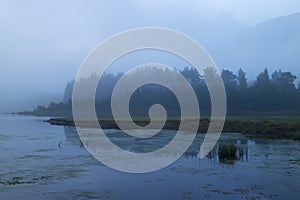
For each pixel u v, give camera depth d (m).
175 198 16.58
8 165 25.25
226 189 18.19
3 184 19.31
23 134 55.81
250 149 33.12
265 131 50.88
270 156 28.86
